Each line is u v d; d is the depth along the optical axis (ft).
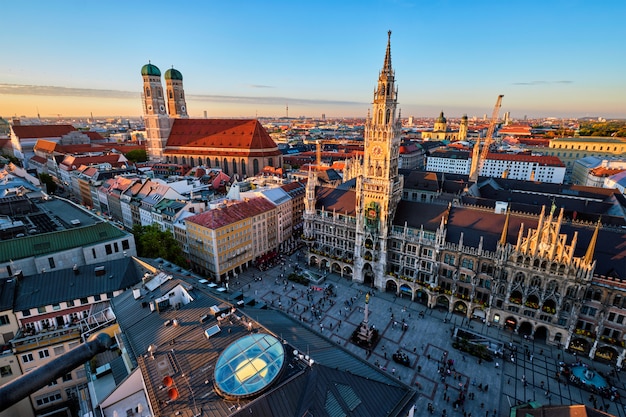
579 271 254.06
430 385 238.48
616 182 568.41
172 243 358.84
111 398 142.10
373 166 337.52
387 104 316.40
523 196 476.95
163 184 513.86
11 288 210.79
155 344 155.33
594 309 257.34
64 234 273.54
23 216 328.08
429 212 343.46
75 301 215.31
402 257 345.10
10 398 57.16
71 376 208.44
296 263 429.79
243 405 119.65
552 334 273.95
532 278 276.00
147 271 232.94
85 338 193.67
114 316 200.13
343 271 395.34
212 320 165.27
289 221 493.77
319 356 151.43
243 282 381.40
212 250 368.27
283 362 134.21
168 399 125.80
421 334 292.40
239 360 135.44
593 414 158.10
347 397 133.49
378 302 341.21
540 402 224.12
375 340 284.41
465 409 218.79
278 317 192.34
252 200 441.27
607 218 385.09
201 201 495.00
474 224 318.24
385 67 314.76
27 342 198.08
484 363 258.57
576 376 236.43
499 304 297.33
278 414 118.83
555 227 259.39
